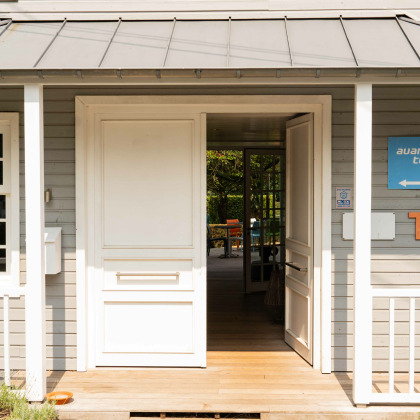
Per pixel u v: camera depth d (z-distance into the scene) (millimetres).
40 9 5027
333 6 4949
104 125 5059
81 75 3900
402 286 4984
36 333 4098
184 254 5078
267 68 3828
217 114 5352
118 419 4098
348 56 4043
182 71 3861
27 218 4062
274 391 4500
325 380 4777
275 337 6207
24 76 3910
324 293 4953
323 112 4926
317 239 5004
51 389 4527
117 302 5105
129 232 5090
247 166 8820
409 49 4160
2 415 3893
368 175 4008
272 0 4973
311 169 5043
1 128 5094
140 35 4559
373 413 4031
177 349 5105
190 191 5074
